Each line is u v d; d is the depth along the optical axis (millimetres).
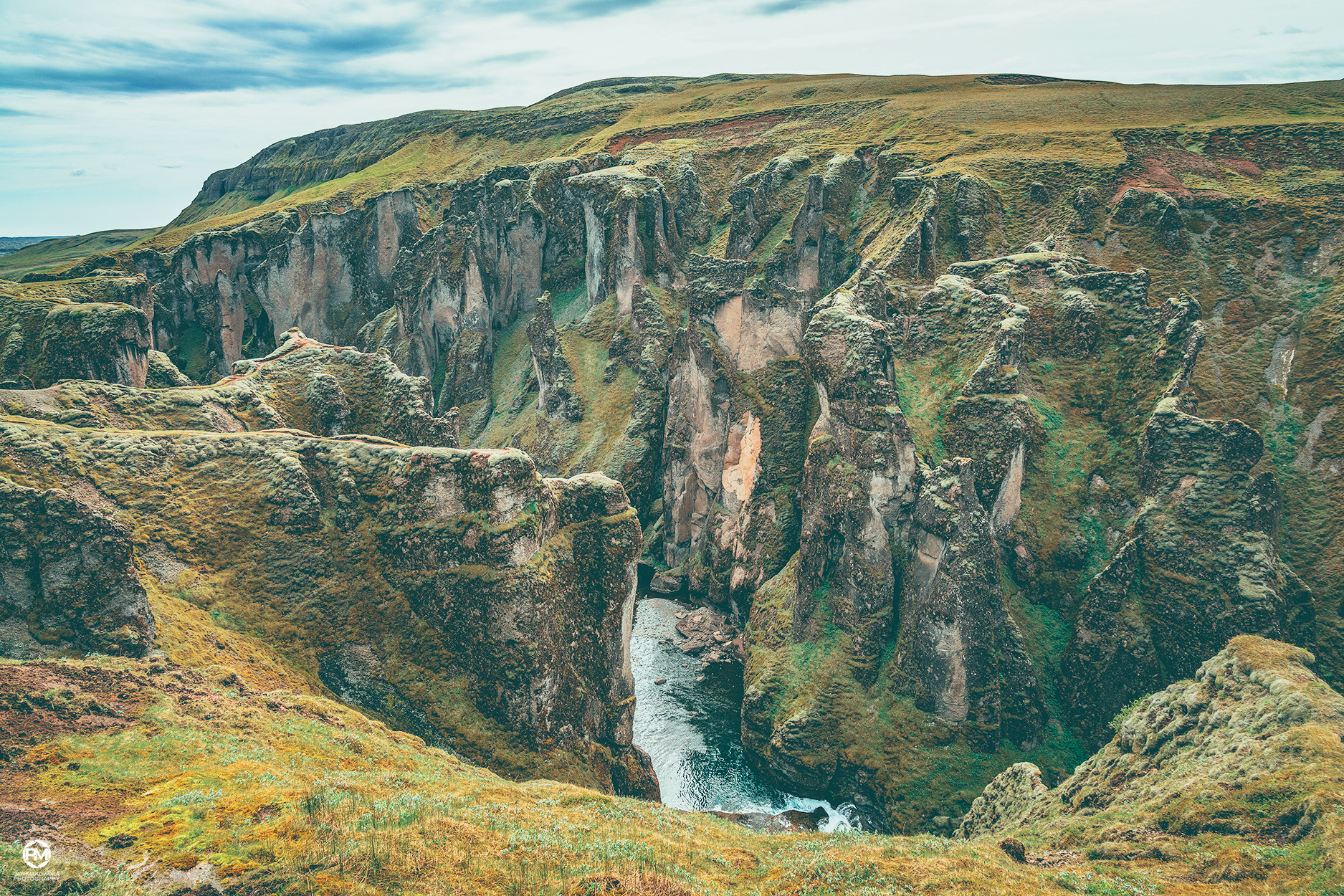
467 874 33938
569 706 80375
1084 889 38688
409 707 76062
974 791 82188
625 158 188375
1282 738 45719
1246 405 101125
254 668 69750
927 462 96250
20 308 133625
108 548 63969
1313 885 35656
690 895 34844
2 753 43781
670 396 143000
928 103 174750
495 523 78938
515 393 173875
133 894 31266
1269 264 111812
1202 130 138875
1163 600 85250
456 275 180125
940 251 127250
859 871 39375
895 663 92250
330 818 36844
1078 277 109938
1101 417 101500
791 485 122438
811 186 144750
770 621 105750
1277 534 88875
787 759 89500
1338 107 147625
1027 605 92500
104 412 93000
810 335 105000
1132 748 58125
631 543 89062
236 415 104000
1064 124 152250
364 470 86125
